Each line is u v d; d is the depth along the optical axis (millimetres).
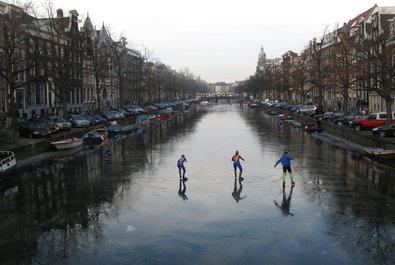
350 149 36438
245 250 14445
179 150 37906
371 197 20484
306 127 54188
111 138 48688
